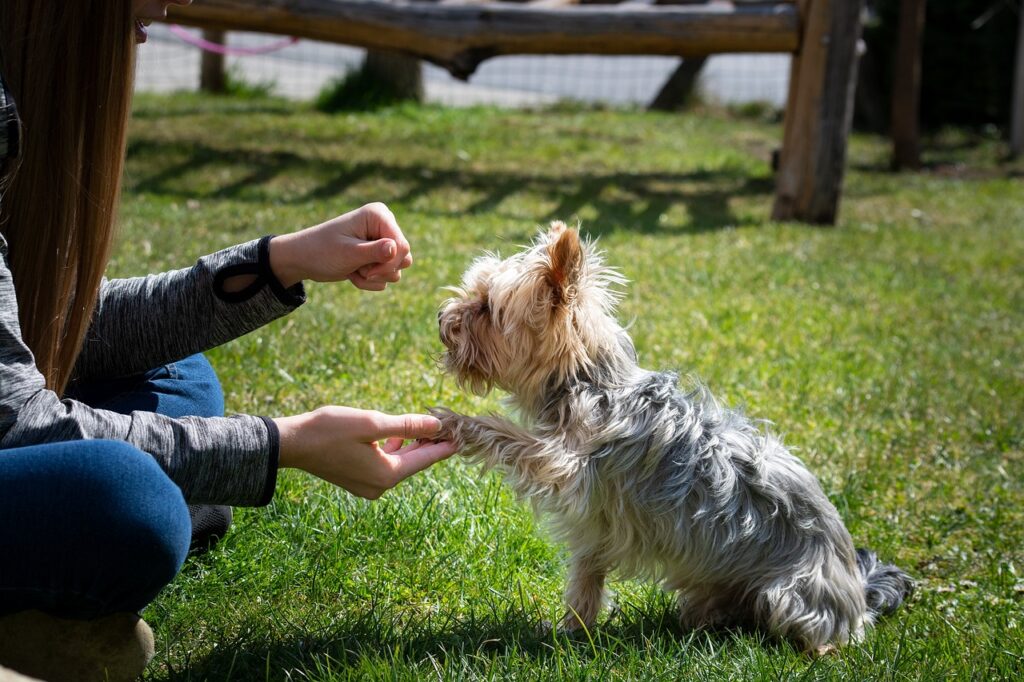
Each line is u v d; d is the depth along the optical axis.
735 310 6.47
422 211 8.58
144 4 2.41
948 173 13.03
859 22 9.12
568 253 2.96
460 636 2.79
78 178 2.29
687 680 2.56
